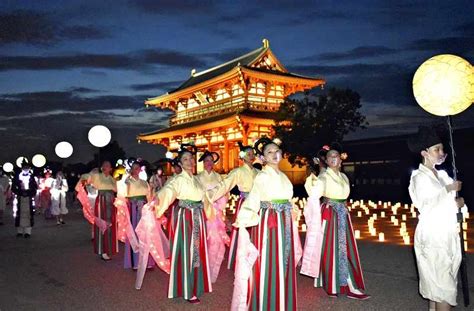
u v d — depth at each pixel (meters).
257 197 4.92
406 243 10.08
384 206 21.19
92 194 10.22
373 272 7.21
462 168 21.47
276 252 4.92
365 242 10.30
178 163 6.59
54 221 16.59
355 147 28.69
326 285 5.95
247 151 7.62
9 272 7.77
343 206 6.07
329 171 6.15
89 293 6.39
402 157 25.67
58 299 6.10
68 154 15.11
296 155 25.44
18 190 12.12
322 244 6.02
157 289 6.59
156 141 45.88
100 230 8.91
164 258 6.46
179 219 6.05
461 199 4.55
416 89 5.03
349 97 24.48
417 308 5.35
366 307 5.45
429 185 4.46
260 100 34.72
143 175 8.70
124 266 8.02
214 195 6.69
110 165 9.21
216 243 6.91
